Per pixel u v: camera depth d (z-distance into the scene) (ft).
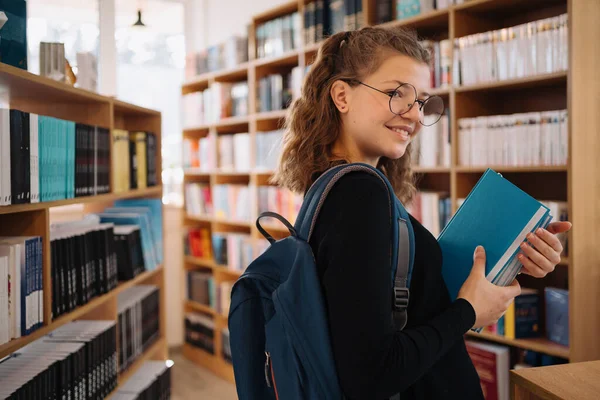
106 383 7.42
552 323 7.78
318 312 2.87
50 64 7.14
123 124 10.14
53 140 6.01
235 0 15.06
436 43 8.96
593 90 7.48
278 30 12.10
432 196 9.04
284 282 3.14
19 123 5.26
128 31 15.72
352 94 3.43
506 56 7.95
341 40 3.68
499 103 9.27
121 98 15.71
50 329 5.82
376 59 3.35
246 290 3.44
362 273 2.73
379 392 2.68
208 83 14.96
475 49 8.32
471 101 8.87
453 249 3.56
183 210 15.49
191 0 16.62
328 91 3.52
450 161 8.70
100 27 14.90
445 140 8.83
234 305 3.46
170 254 15.66
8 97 6.80
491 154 8.18
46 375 5.80
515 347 8.54
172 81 16.46
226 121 13.65
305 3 11.35
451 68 8.71
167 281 15.64
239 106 13.46
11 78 5.20
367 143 3.43
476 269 3.30
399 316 3.00
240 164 13.29
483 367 8.36
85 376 6.75
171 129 16.48
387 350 2.69
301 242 3.09
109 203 10.11
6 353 5.00
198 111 14.84
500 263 3.36
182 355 15.61
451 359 3.31
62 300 6.29
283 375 3.11
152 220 10.12
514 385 3.51
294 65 12.78
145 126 10.12
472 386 3.34
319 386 2.89
